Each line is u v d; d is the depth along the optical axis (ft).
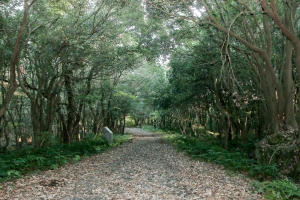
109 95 83.71
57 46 40.83
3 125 56.54
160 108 113.50
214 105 66.80
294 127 37.06
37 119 49.32
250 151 47.01
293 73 48.49
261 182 27.14
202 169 34.96
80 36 40.24
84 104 68.80
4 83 58.80
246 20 42.01
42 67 46.09
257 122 55.06
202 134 93.15
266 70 38.88
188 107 91.15
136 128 189.88
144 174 31.42
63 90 62.39
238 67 48.03
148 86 107.45
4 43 38.91
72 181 27.53
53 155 40.60
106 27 43.57
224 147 56.44
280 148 34.12
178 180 28.02
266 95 39.63
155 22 49.29
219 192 23.25
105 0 40.16
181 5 37.65
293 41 27.99
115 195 22.35
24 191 23.53
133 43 53.67
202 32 52.11
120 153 54.60
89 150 54.03
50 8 34.37
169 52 52.95
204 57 53.88
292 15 35.37
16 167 32.45
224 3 40.47
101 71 55.26
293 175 30.86
